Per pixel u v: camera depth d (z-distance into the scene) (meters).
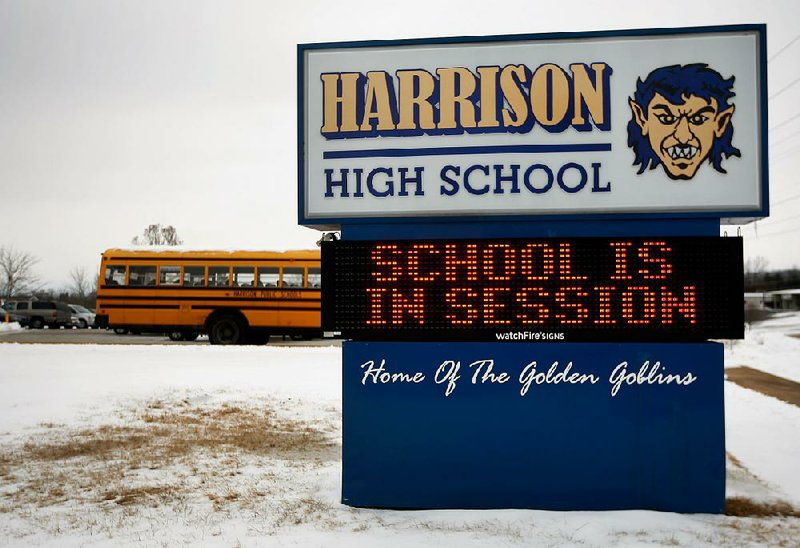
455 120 6.92
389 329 6.70
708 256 6.37
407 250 6.68
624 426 6.57
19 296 73.19
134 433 10.62
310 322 23.80
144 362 17.80
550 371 6.63
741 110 6.65
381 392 6.84
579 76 6.80
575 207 6.77
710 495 6.48
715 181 6.65
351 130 7.02
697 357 6.49
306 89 7.08
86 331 36.78
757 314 51.56
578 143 6.79
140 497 7.17
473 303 6.62
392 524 6.21
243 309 23.94
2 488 7.57
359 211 7.00
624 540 5.70
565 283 6.52
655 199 6.69
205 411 12.48
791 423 11.32
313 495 7.23
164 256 24.27
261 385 14.76
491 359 6.70
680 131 6.68
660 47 6.73
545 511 6.57
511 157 6.85
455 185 6.90
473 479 6.74
